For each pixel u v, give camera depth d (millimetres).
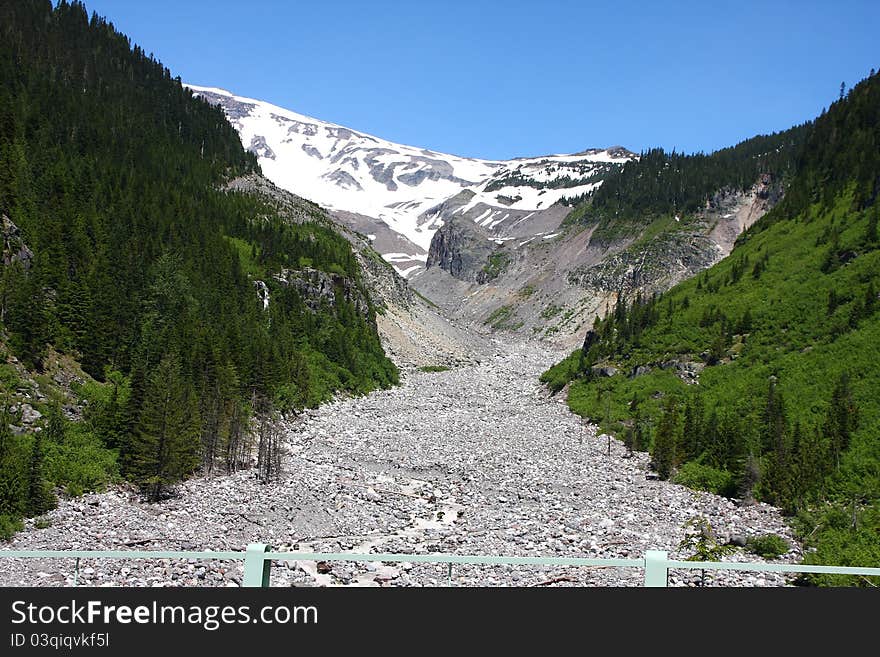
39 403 45906
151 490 41406
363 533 35031
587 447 58719
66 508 37156
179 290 72250
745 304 75562
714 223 179375
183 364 59125
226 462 48594
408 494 43750
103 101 131125
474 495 43469
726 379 63750
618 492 44156
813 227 85562
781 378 57875
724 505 40625
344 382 86625
